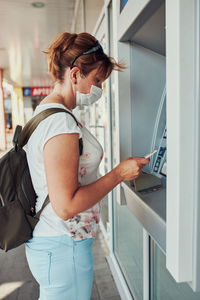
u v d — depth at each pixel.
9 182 0.89
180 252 0.58
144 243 1.37
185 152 0.55
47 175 0.76
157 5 0.74
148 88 1.20
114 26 1.18
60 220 0.88
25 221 0.89
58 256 0.89
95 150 0.94
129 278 1.81
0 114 10.97
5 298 1.83
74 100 0.92
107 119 2.25
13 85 16.75
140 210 0.94
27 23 5.42
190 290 0.94
